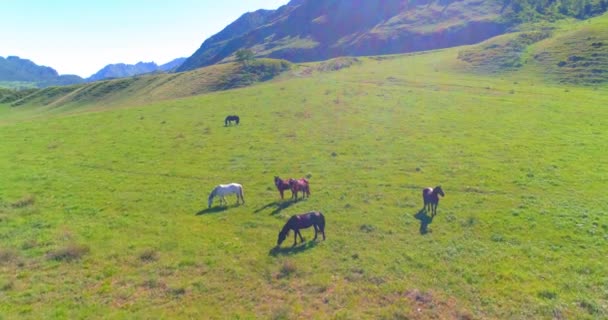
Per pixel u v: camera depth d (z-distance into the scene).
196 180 32.72
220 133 47.22
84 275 18.19
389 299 15.79
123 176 34.16
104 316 15.11
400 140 40.84
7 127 55.69
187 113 59.44
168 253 20.28
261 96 68.25
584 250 18.84
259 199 28.09
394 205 25.80
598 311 14.55
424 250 19.69
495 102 56.03
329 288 16.70
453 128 44.31
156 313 15.30
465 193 27.22
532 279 16.70
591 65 74.38
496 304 15.21
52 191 30.47
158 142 44.75
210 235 22.38
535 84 70.81
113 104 105.56
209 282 17.48
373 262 18.72
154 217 25.31
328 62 127.69
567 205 24.08
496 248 19.53
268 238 21.75
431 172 31.66
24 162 38.75
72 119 59.72
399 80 77.00
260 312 15.27
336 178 31.47
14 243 21.28
